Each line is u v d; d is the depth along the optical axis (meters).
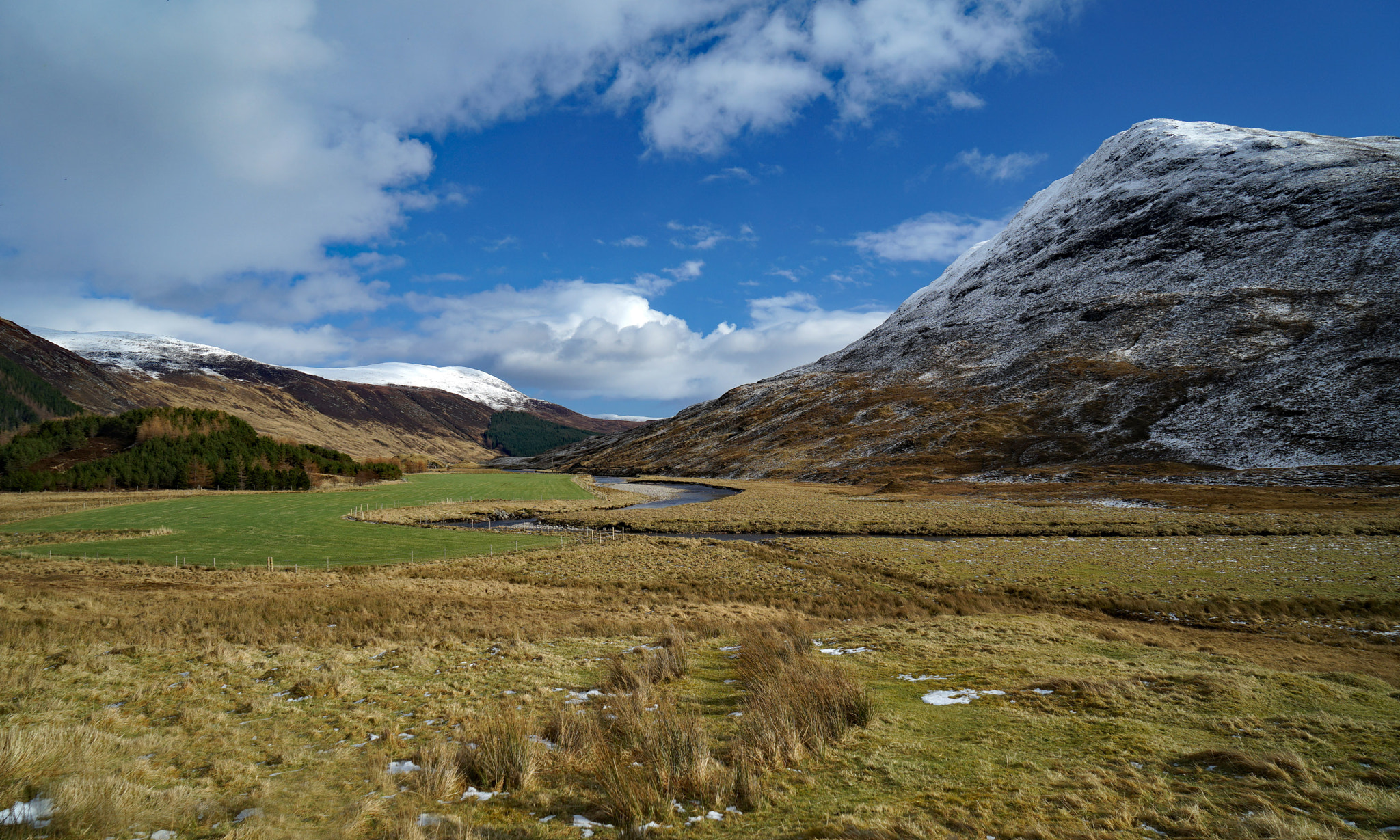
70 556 40.38
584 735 10.45
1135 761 9.38
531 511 75.75
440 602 27.34
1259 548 40.19
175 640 18.84
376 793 8.57
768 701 11.34
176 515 64.12
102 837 7.09
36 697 12.88
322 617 23.64
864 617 26.09
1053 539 48.91
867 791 8.40
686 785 8.48
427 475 151.38
